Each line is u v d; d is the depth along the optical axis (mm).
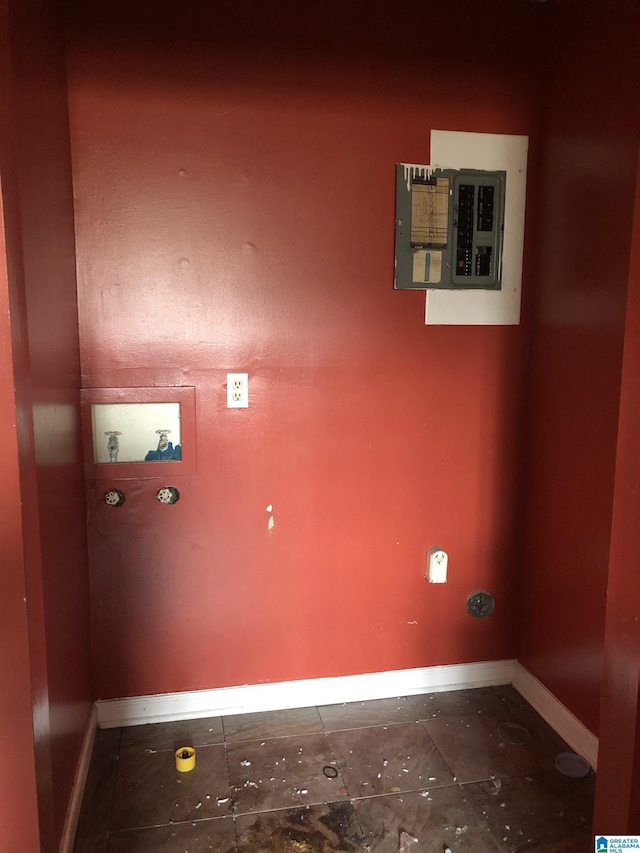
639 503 1302
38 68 1555
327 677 2379
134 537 2172
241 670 2312
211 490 2203
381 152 2162
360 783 1967
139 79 1987
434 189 2213
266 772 2012
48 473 1525
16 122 1306
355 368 2248
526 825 1806
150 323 2090
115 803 1879
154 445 2148
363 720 2287
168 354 2117
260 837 1757
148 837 1756
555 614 2232
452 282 2273
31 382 1310
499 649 2514
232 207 2090
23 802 1223
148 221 2045
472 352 2332
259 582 2279
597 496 1988
